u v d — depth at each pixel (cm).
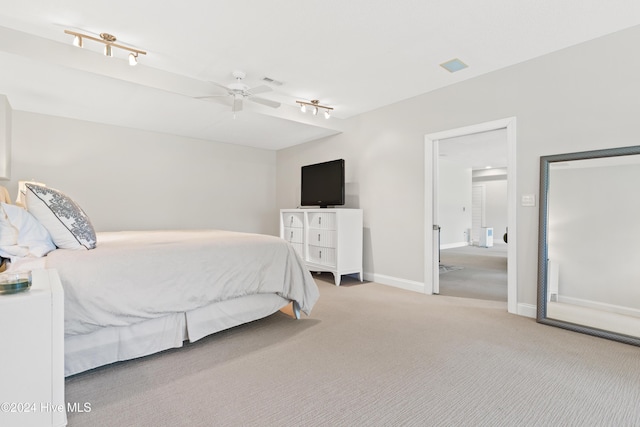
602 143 255
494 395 163
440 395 163
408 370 190
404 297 358
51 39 260
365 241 452
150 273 198
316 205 495
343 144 489
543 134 286
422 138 381
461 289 398
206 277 223
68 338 173
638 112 240
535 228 290
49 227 194
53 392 127
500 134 543
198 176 548
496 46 272
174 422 141
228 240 252
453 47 274
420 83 351
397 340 235
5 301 116
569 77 271
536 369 191
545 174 280
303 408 152
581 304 261
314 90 371
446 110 358
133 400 157
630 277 243
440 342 231
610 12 225
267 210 639
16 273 129
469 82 338
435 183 379
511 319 284
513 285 301
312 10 223
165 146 512
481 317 289
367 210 449
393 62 301
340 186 445
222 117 416
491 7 219
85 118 429
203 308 226
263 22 237
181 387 170
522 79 299
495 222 989
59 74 287
